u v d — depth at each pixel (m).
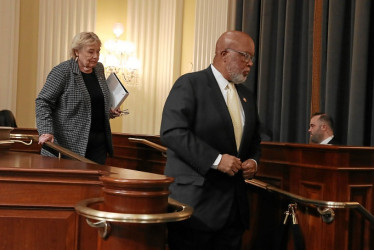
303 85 5.57
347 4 5.05
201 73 2.43
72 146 3.17
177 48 7.88
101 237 1.62
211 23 7.20
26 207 1.83
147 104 8.14
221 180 2.33
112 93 3.45
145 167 4.14
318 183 2.61
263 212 2.97
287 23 5.63
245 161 2.38
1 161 2.12
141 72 8.13
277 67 5.82
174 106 2.29
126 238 1.62
